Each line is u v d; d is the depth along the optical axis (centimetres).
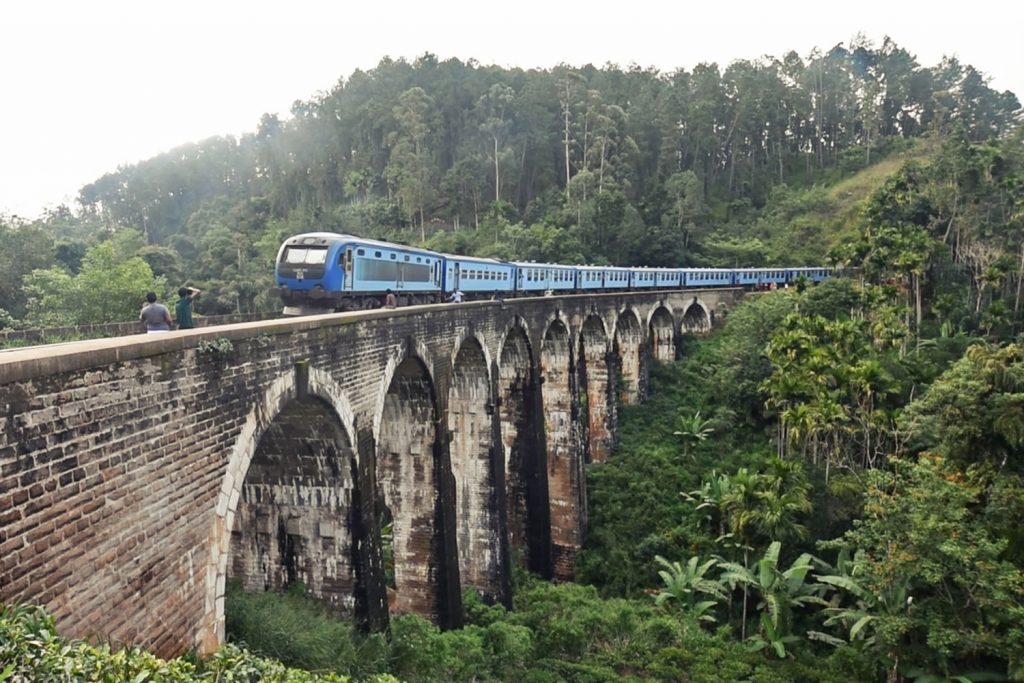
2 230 4284
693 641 2573
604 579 3331
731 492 3294
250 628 1370
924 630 2172
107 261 3766
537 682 2108
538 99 9312
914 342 4722
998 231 5350
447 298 3231
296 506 1731
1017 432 2327
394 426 2225
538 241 6894
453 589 2298
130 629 914
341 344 1585
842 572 2775
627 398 4828
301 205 9406
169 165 12588
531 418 3111
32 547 746
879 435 3331
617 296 4322
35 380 747
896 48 12175
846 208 8350
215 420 1123
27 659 606
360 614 1712
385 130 9456
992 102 11438
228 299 6156
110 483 877
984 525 2203
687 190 8169
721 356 4884
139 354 928
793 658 2584
